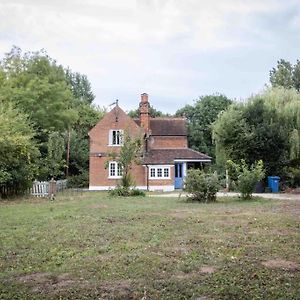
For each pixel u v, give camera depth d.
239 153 38.88
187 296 7.07
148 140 50.25
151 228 14.45
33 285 7.84
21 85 48.69
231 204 24.00
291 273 8.51
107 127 48.50
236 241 11.99
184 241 12.00
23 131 34.00
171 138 51.53
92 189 47.25
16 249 11.10
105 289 7.50
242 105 42.09
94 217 17.64
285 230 14.02
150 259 9.74
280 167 38.00
